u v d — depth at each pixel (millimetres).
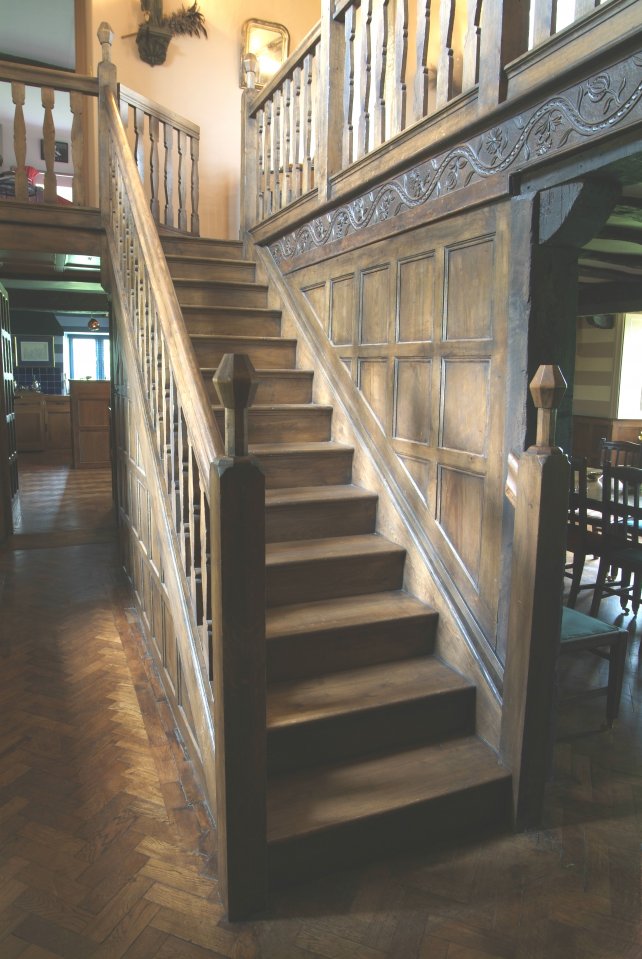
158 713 2943
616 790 2523
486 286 2482
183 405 2359
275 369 3988
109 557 5305
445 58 2594
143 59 6023
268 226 4598
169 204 5469
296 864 2010
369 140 3389
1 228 4602
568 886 2029
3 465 5758
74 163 4781
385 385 3258
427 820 2191
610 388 7629
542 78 2082
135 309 3676
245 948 1774
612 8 1823
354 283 3480
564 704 3150
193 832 2191
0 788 2398
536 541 2131
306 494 3252
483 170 2396
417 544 2938
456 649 2680
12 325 12414
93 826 2213
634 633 4098
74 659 3473
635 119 1765
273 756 2270
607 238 3088
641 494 4945
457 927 1865
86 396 9875
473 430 2598
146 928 1824
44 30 8703
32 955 1726
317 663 2619
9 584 4641
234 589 1739
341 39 3496
